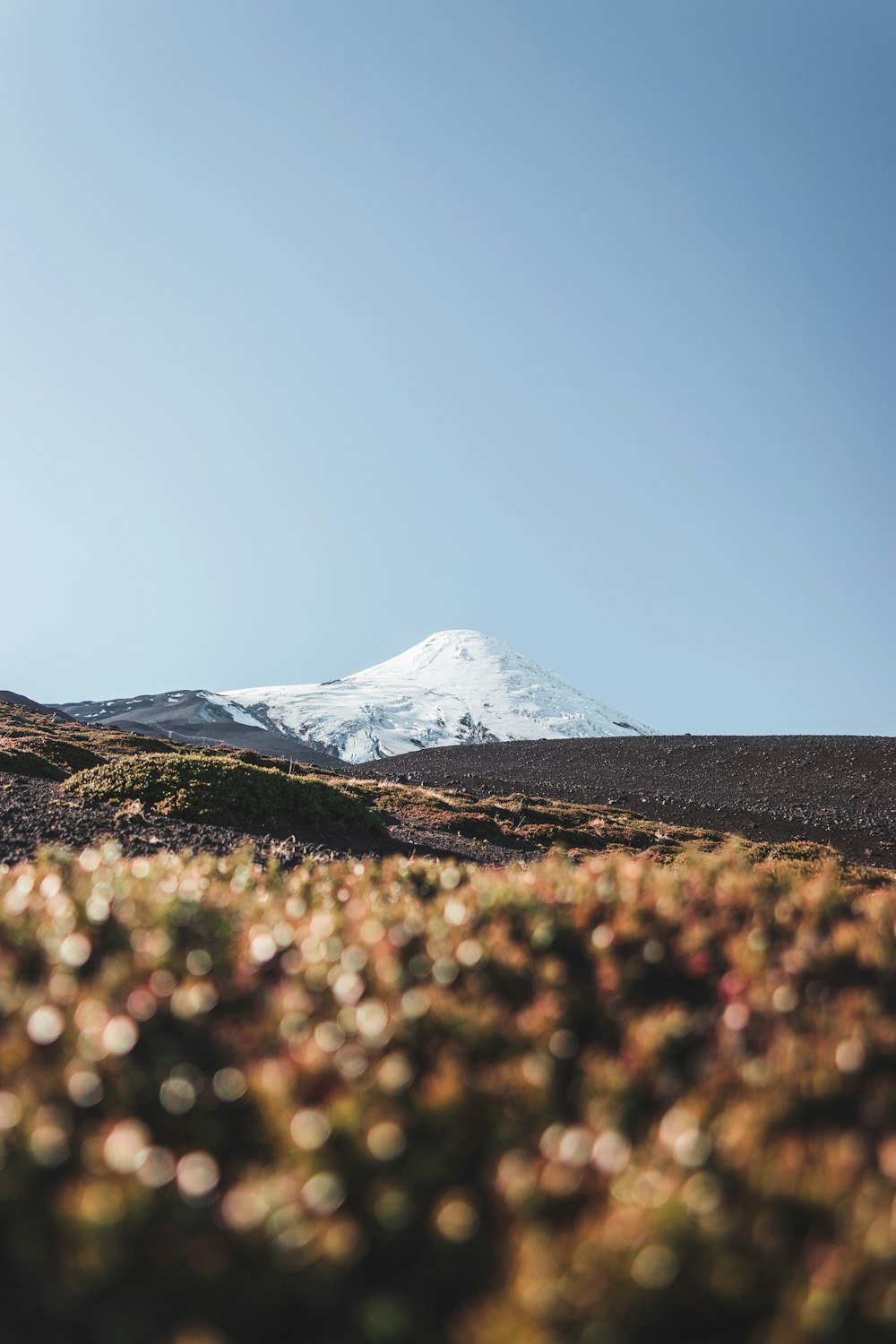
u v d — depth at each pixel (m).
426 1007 5.41
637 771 72.19
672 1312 3.32
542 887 8.61
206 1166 3.93
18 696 112.50
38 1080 4.52
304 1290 3.34
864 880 18.23
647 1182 3.72
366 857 19.58
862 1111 4.77
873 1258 3.34
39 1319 3.33
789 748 73.38
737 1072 4.85
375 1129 4.09
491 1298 3.33
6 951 6.33
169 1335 3.24
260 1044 5.18
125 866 9.50
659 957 6.72
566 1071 5.22
